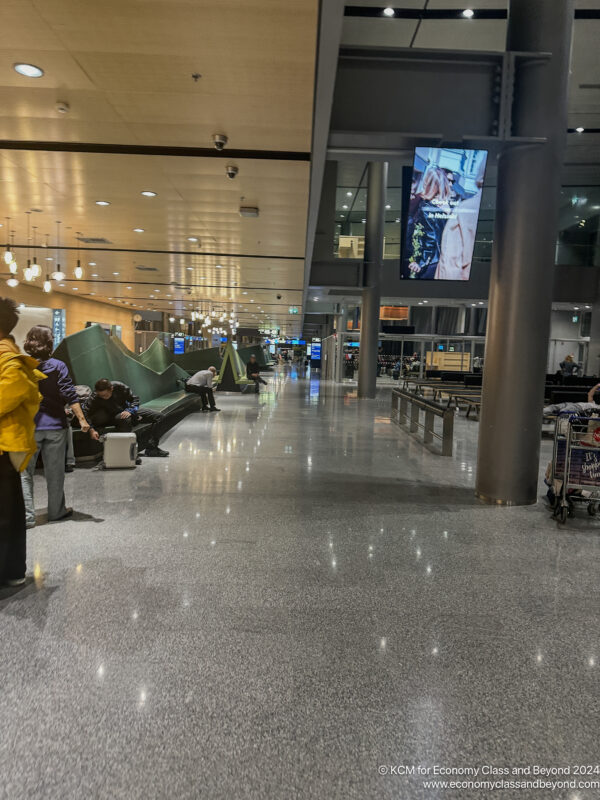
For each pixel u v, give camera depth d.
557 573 3.85
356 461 7.80
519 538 4.59
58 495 4.74
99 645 2.75
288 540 4.39
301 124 6.50
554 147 5.32
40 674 2.49
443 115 5.51
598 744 2.15
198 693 2.38
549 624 3.11
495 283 5.62
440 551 4.23
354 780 1.92
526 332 5.46
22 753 2.01
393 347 35.81
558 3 5.24
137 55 5.08
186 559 3.92
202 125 6.66
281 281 19.78
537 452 5.68
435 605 3.31
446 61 5.46
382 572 3.79
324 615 3.14
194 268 17.78
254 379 20.47
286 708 2.30
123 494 5.66
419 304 27.84
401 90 5.51
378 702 2.36
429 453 8.64
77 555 3.96
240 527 4.69
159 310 39.19
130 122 6.61
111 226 12.19
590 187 24.61
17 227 12.55
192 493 5.77
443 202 5.64
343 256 22.89
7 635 2.83
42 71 5.43
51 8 4.35
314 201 9.84
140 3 4.26
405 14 12.27
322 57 4.86
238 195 9.45
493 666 2.67
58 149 7.50
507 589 3.56
